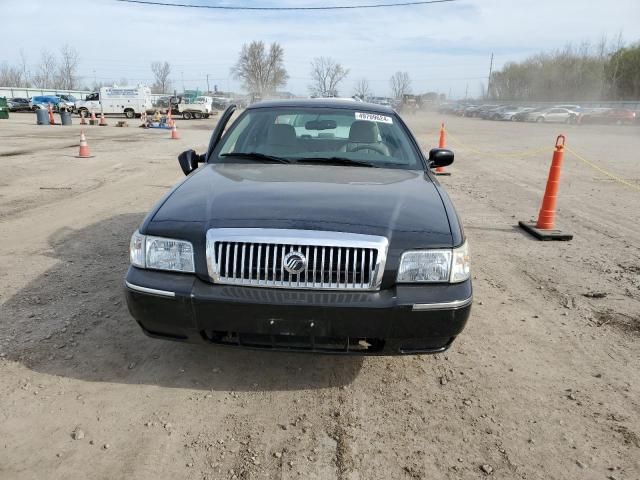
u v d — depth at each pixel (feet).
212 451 7.56
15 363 9.61
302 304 7.61
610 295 14.07
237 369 9.74
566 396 9.23
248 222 8.15
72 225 19.97
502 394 9.24
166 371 9.58
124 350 10.24
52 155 43.65
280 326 7.78
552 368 10.19
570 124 135.33
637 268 16.40
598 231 21.16
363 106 13.98
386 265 7.94
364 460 7.47
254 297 7.72
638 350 11.02
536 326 12.05
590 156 51.98
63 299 12.60
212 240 7.98
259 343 8.12
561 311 12.94
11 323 11.21
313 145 12.57
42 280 13.87
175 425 8.10
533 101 260.01
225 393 8.99
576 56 257.14
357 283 7.88
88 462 7.23
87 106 124.88
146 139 64.44
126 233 18.90
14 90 204.95
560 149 19.77
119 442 7.66
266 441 7.82
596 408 8.88
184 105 126.82
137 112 123.44
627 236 20.45
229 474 7.11
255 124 13.20
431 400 9.00
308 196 9.11
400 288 7.98
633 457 7.67
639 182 34.14
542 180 34.96
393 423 8.34
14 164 37.37
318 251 7.82
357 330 7.77
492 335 11.53
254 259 7.90
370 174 11.09
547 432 8.20
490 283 14.79
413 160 12.35
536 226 20.77
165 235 8.30
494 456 7.63
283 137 12.75
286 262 7.79
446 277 8.16
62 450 7.45
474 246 18.57
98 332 10.93
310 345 8.08
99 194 26.66
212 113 136.77
